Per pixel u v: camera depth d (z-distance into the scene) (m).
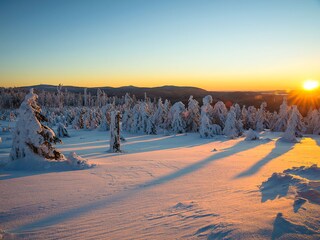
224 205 5.14
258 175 9.62
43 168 11.13
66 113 64.19
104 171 10.78
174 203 5.90
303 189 5.18
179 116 43.34
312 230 3.34
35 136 11.66
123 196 6.87
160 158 15.34
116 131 19.50
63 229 4.64
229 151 19.70
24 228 4.81
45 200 6.59
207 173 10.30
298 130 34.84
